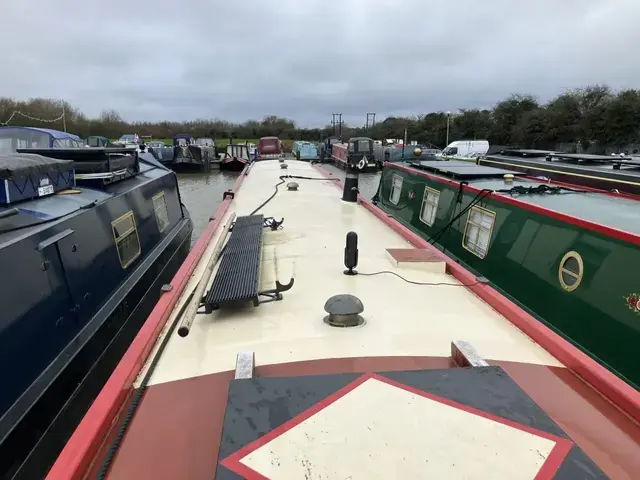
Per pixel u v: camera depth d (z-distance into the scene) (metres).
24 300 4.42
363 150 34.62
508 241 6.75
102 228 6.45
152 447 2.36
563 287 5.61
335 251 5.73
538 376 3.02
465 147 37.09
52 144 10.93
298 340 3.42
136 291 6.92
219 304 3.72
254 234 5.78
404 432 2.01
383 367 3.06
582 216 6.02
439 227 9.02
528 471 1.79
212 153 42.16
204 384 2.91
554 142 49.72
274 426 2.06
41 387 4.32
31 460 4.02
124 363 3.01
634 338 4.62
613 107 42.47
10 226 4.98
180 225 10.95
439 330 3.62
